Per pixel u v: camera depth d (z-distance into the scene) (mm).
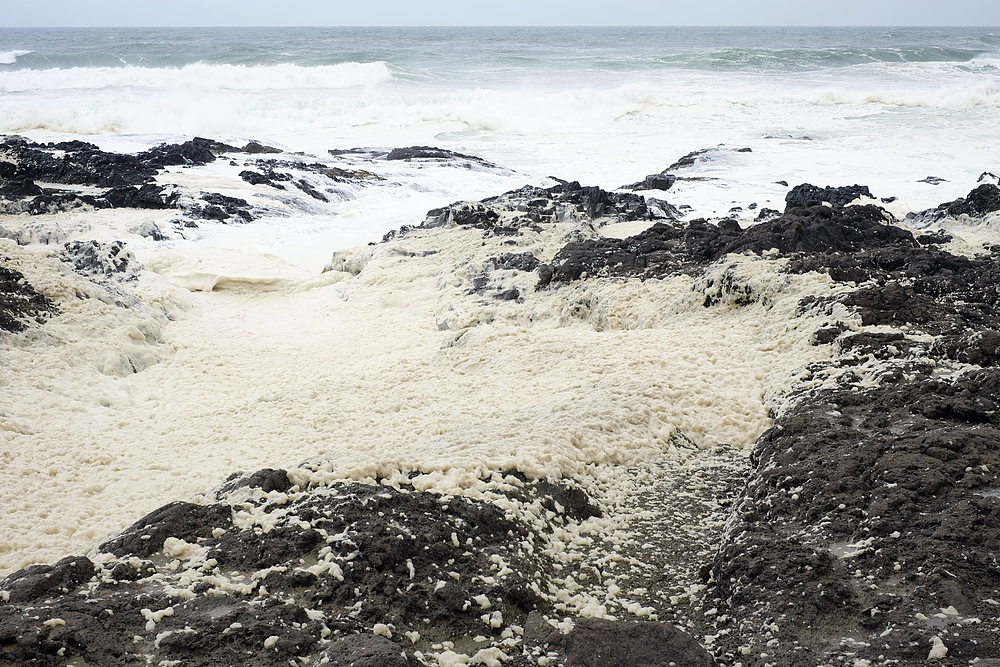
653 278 10719
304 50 66375
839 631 3986
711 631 4254
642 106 35188
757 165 23234
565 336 9531
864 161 23359
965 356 6852
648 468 5973
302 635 3783
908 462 5098
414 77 46875
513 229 13797
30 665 3570
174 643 3711
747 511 5164
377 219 18797
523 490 5242
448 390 8289
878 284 8781
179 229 17250
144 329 10445
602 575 4727
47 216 17922
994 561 4176
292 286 13617
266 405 8305
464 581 4305
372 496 4887
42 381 8477
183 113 32094
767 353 7824
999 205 12992
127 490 6289
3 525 5676
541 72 49406
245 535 4660
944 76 44969
